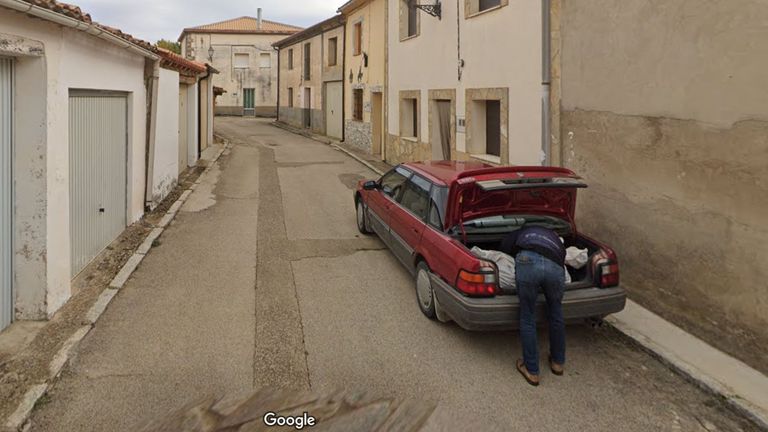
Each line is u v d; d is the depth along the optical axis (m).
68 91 5.41
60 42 4.95
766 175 4.11
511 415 3.78
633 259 5.68
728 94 4.41
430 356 4.60
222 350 4.59
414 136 14.73
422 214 5.73
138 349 4.55
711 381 4.11
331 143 22.20
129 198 8.06
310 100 28.36
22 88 4.61
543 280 4.16
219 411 3.72
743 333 4.39
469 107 10.24
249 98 42.25
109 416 3.62
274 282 6.27
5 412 3.53
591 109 6.30
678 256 5.04
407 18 14.36
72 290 5.64
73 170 5.87
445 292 4.70
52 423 3.51
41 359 4.20
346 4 19.84
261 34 41.56
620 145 5.80
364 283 6.31
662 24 5.09
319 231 8.58
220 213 9.59
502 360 4.56
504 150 8.84
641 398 4.02
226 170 14.59
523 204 5.23
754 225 4.23
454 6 10.80
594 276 4.66
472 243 5.14
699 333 4.83
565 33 6.80
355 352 4.63
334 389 4.05
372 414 3.74
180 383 4.06
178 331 4.92
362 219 8.41
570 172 5.04
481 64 9.67
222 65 41.44
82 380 4.03
